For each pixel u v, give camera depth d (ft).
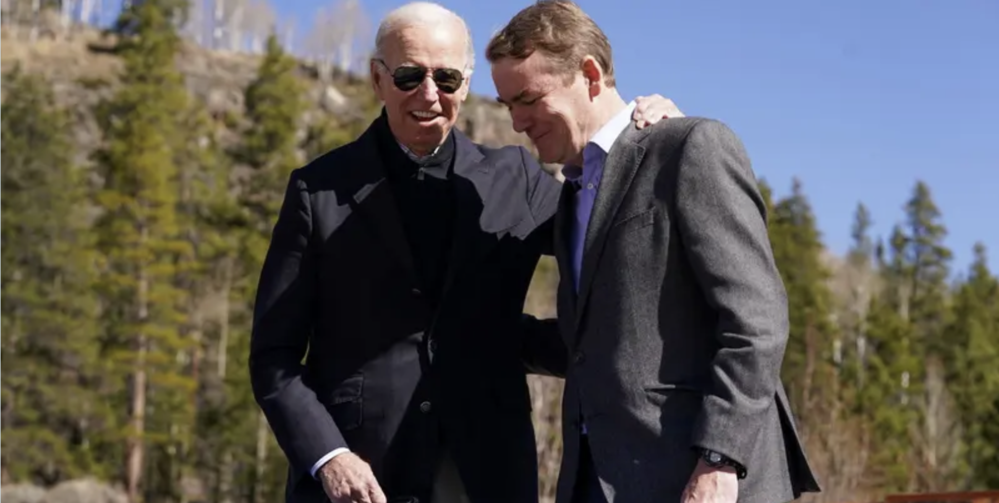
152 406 148.87
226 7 344.69
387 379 12.74
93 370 144.97
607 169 11.19
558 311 11.94
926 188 265.54
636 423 10.74
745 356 10.20
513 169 13.84
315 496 12.76
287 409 12.51
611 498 10.75
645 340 10.81
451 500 12.89
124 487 145.07
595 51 11.49
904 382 179.73
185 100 221.46
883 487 108.58
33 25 310.45
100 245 161.38
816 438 89.45
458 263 13.06
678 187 10.72
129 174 163.63
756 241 10.54
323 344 13.06
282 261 13.00
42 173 160.25
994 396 146.41
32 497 120.67
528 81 11.44
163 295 152.35
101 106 206.59
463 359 12.99
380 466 12.64
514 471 13.12
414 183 13.35
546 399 62.08
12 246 150.61
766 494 10.50
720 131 10.89
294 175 13.32
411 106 12.80
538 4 11.67
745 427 10.12
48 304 145.79
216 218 184.55
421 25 12.79
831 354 162.50
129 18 236.02
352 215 12.94
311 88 300.81
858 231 294.87
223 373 166.40
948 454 128.88
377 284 12.87
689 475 10.50
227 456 149.38
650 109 11.42
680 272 10.82
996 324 214.48
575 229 11.87
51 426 147.13
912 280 259.39
